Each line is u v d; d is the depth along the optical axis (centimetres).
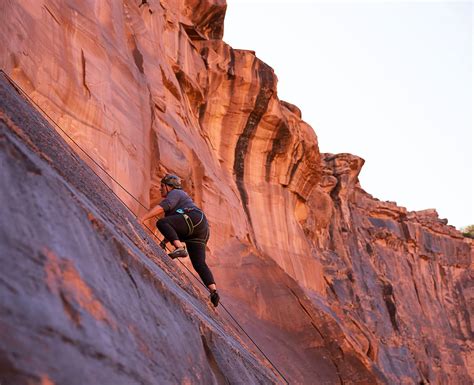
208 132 2641
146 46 1914
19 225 278
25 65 1022
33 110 644
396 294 5100
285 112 3006
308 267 3019
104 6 1530
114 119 1379
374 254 4997
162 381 357
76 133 1188
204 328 522
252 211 2747
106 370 288
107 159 1287
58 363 254
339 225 4434
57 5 1224
